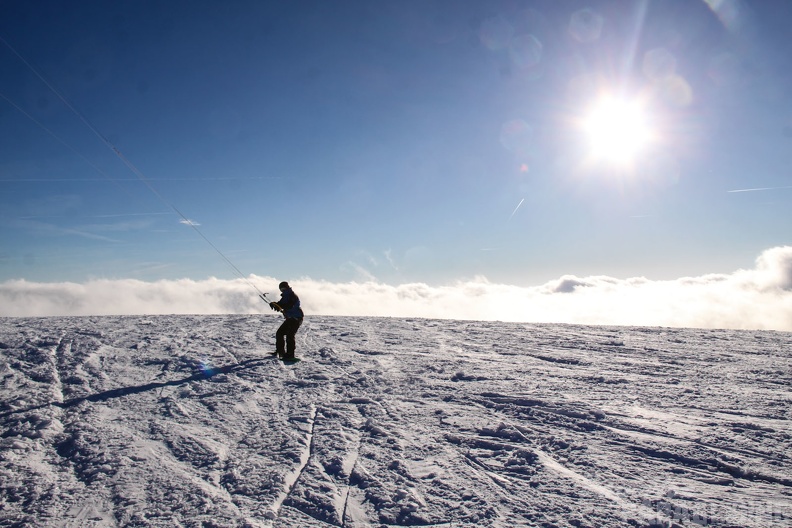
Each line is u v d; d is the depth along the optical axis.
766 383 6.71
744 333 11.73
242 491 3.67
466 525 3.14
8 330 10.63
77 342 9.35
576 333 11.75
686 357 8.67
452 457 4.27
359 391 6.44
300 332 11.77
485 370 7.62
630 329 12.57
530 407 5.67
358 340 10.60
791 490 3.58
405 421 5.24
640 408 5.58
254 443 4.65
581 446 4.46
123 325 11.92
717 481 3.73
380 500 3.50
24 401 5.88
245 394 6.31
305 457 4.30
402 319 14.95
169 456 4.34
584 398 6.00
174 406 5.79
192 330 11.34
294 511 3.36
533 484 3.72
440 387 6.61
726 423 5.02
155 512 3.35
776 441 4.50
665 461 4.12
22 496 3.59
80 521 3.24
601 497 3.48
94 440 4.68
